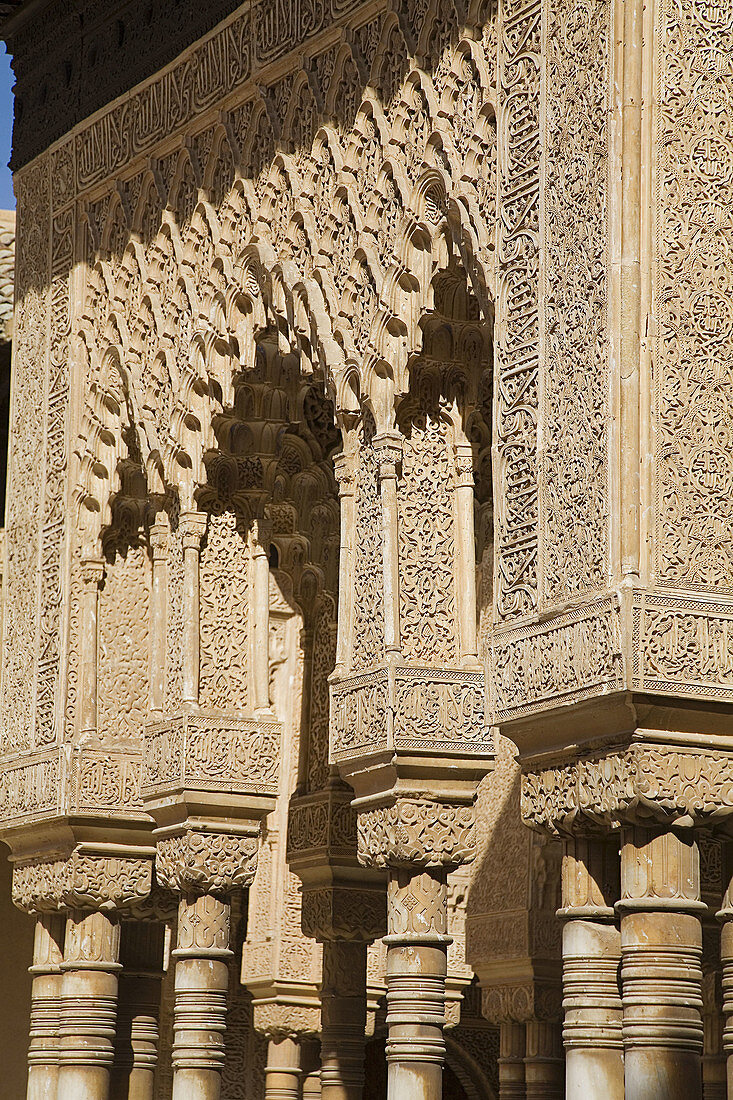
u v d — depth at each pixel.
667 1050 8.12
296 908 16.33
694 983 8.23
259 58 12.04
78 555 13.70
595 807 8.41
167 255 12.95
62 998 13.48
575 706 8.46
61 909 13.62
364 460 10.82
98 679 13.59
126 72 13.62
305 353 11.34
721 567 8.48
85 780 13.37
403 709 10.35
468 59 10.15
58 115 14.54
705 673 8.31
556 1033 13.77
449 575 10.73
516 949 13.79
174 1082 12.30
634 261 8.61
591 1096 8.50
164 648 12.95
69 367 13.96
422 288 10.41
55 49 14.72
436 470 10.83
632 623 8.22
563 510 8.78
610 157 8.76
